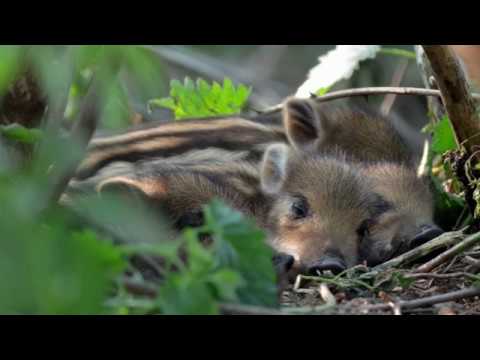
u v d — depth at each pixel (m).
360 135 13.98
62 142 5.53
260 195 11.34
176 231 10.43
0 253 4.19
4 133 6.23
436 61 9.06
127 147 12.38
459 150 9.80
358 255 11.07
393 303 7.23
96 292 4.42
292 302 8.35
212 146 13.20
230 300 5.55
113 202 5.32
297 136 13.86
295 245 10.82
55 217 5.07
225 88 13.44
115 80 5.32
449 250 8.92
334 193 11.20
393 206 11.64
